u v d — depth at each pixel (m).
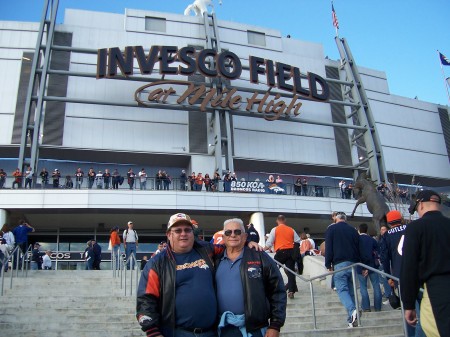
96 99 33.56
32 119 32.09
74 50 32.81
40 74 32.94
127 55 32.19
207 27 38.28
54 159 33.72
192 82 32.75
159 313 4.27
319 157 37.81
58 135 32.41
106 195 27.94
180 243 4.45
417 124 43.88
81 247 30.95
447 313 3.74
